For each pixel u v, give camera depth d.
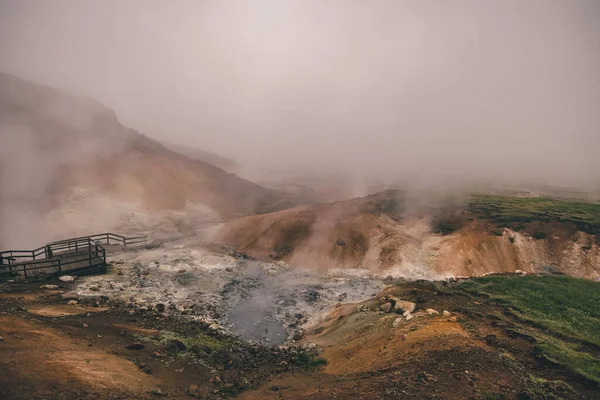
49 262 26.22
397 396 12.55
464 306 21.44
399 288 26.08
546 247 37.03
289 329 23.25
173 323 20.58
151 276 28.72
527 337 17.20
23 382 10.94
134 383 12.84
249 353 18.72
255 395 13.69
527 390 13.20
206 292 27.73
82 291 23.16
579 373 14.45
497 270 35.03
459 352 15.30
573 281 27.89
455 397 12.69
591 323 20.02
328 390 13.49
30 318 15.95
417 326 18.41
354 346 18.31
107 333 16.59
